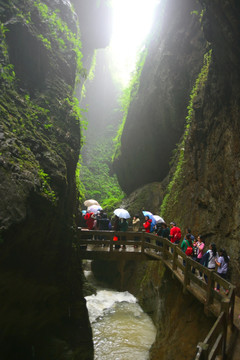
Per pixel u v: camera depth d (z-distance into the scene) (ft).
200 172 41.39
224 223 33.40
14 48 28.76
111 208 79.30
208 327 25.52
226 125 34.40
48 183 24.97
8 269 20.90
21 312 23.84
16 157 22.58
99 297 52.95
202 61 51.70
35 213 22.39
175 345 28.96
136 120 69.82
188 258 27.91
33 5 33.45
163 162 68.64
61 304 28.17
